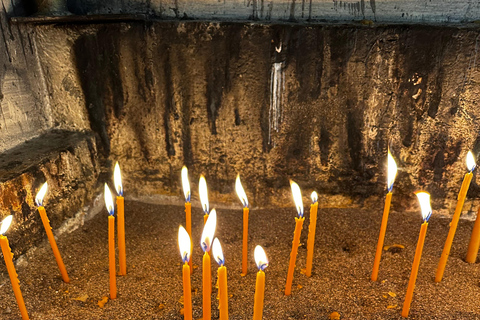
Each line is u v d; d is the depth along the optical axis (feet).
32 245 6.50
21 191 6.19
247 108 7.36
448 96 6.80
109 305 5.65
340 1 7.09
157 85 7.39
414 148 7.30
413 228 7.37
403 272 6.22
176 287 6.02
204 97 7.37
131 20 6.98
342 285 5.98
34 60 7.43
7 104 7.00
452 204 7.57
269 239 7.27
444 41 6.46
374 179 7.66
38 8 7.19
